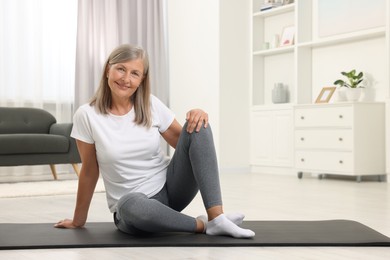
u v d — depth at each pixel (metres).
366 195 4.05
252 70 6.75
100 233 2.20
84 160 2.15
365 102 5.27
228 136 6.64
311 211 3.12
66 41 6.69
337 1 5.82
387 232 2.39
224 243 1.96
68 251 1.92
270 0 6.51
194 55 6.97
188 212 3.11
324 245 1.99
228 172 6.62
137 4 7.23
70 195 4.28
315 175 6.01
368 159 5.30
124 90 2.02
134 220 1.98
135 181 2.11
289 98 6.49
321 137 5.57
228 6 6.66
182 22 7.15
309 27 6.19
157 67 7.32
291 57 6.47
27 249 1.96
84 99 6.76
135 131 2.09
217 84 6.62
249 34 6.80
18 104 6.37
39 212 3.20
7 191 4.41
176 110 7.24
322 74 6.11
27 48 6.41
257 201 3.67
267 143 6.51
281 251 1.90
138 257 1.80
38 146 5.30
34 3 6.44
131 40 7.24
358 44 5.71
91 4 6.88
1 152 5.16
